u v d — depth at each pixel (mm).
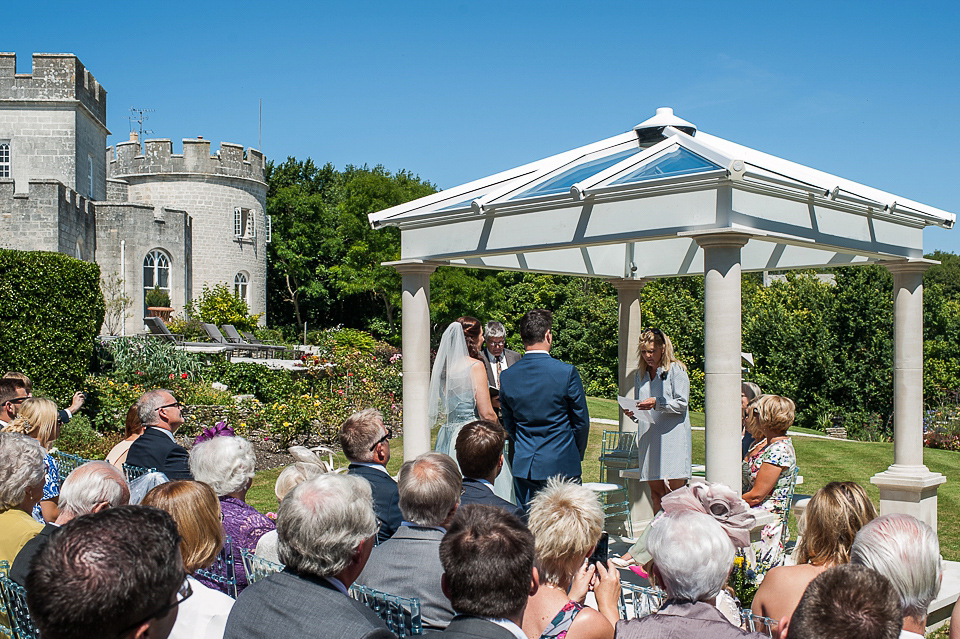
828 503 3363
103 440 13633
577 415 5719
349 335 23344
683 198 5590
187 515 3146
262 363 20688
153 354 18219
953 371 24734
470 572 2404
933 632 5949
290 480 4324
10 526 3703
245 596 2715
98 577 1772
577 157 7434
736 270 5422
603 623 2916
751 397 7246
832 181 6875
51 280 15344
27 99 29000
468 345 6746
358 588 3072
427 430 7605
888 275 23547
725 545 2744
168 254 31438
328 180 55031
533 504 3301
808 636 2062
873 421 21844
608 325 29578
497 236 6820
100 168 33094
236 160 36344
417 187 38969
